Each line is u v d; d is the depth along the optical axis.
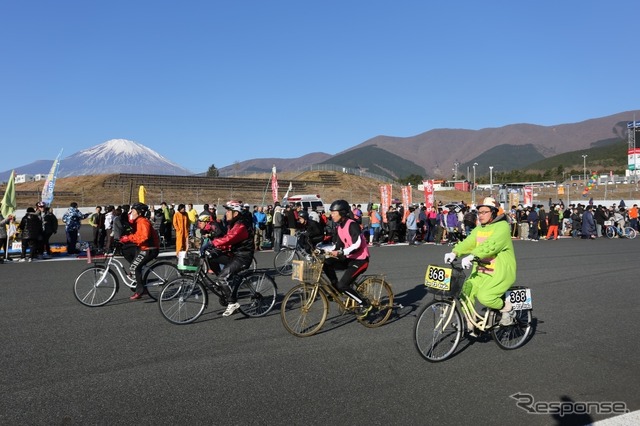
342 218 6.88
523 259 15.97
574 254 17.58
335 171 84.50
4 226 14.90
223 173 105.19
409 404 4.42
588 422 4.12
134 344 6.24
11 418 4.09
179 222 15.62
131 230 9.16
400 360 5.68
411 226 21.86
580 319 7.73
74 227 16.91
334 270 6.93
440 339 5.76
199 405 4.36
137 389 4.73
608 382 5.04
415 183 121.69
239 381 4.96
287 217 18.02
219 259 7.68
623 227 26.83
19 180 74.31
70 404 4.38
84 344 6.23
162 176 66.19
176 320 7.37
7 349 5.99
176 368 5.34
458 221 22.06
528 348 6.18
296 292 6.73
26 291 9.88
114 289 8.74
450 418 4.15
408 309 8.39
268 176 81.88
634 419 4.18
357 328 7.12
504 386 4.89
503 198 40.66
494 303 5.74
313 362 5.58
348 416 4.16
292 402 4.44
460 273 5.69
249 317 7.75
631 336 6.77
